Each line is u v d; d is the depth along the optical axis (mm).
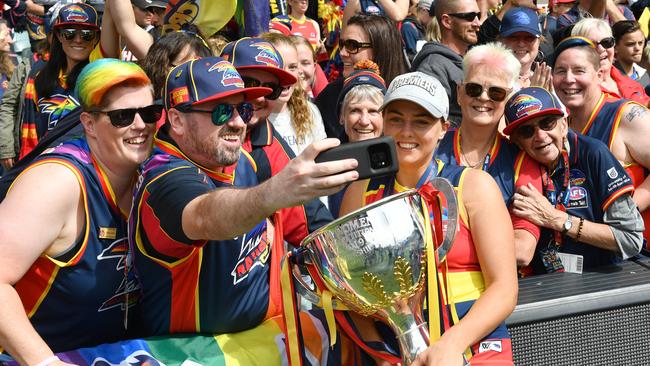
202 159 2451
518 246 3328
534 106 3307
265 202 1898
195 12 4105
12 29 7973
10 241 2189
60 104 4867
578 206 3463
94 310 2436
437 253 2369
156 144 2508
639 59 6559
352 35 4902
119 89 2324
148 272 2432
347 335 2613
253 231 2547
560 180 3473
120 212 2428
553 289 3229
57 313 2387
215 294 2473
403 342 2312
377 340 2543
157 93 3156
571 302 3125
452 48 5238
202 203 2105
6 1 7840
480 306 2439
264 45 3127
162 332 2523
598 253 3557
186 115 2400
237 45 3117
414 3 7160
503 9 5625
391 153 1931
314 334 2648
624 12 8336
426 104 2561
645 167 3990
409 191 2266
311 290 2459
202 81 2369
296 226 2834
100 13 5836
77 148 2373
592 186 3455
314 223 2871
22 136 5141
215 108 2377
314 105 4637
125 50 4980
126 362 2379
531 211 3354
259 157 2996
